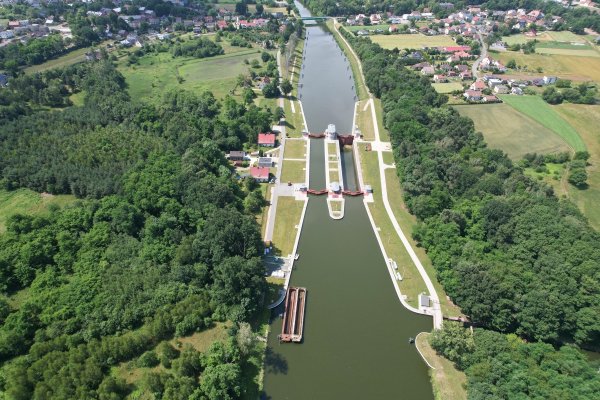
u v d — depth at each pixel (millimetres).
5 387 95938
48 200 165750
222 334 113250
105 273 126438
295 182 190125
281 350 119188
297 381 111188
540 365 105625
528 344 112125
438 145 198875
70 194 169750
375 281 141875
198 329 113812
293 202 177375
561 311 114875
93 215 148125
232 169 196500
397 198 180500
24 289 124188
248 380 109375
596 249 131375
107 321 111438
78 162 176750
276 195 181125
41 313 113875
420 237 153375
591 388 95250
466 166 182375
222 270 123625
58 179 167625
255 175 188875
